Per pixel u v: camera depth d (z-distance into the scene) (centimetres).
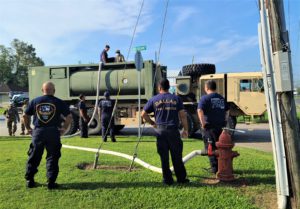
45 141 655
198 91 1559
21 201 600
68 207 572
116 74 1608
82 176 745
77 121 1614
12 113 1698
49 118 659
